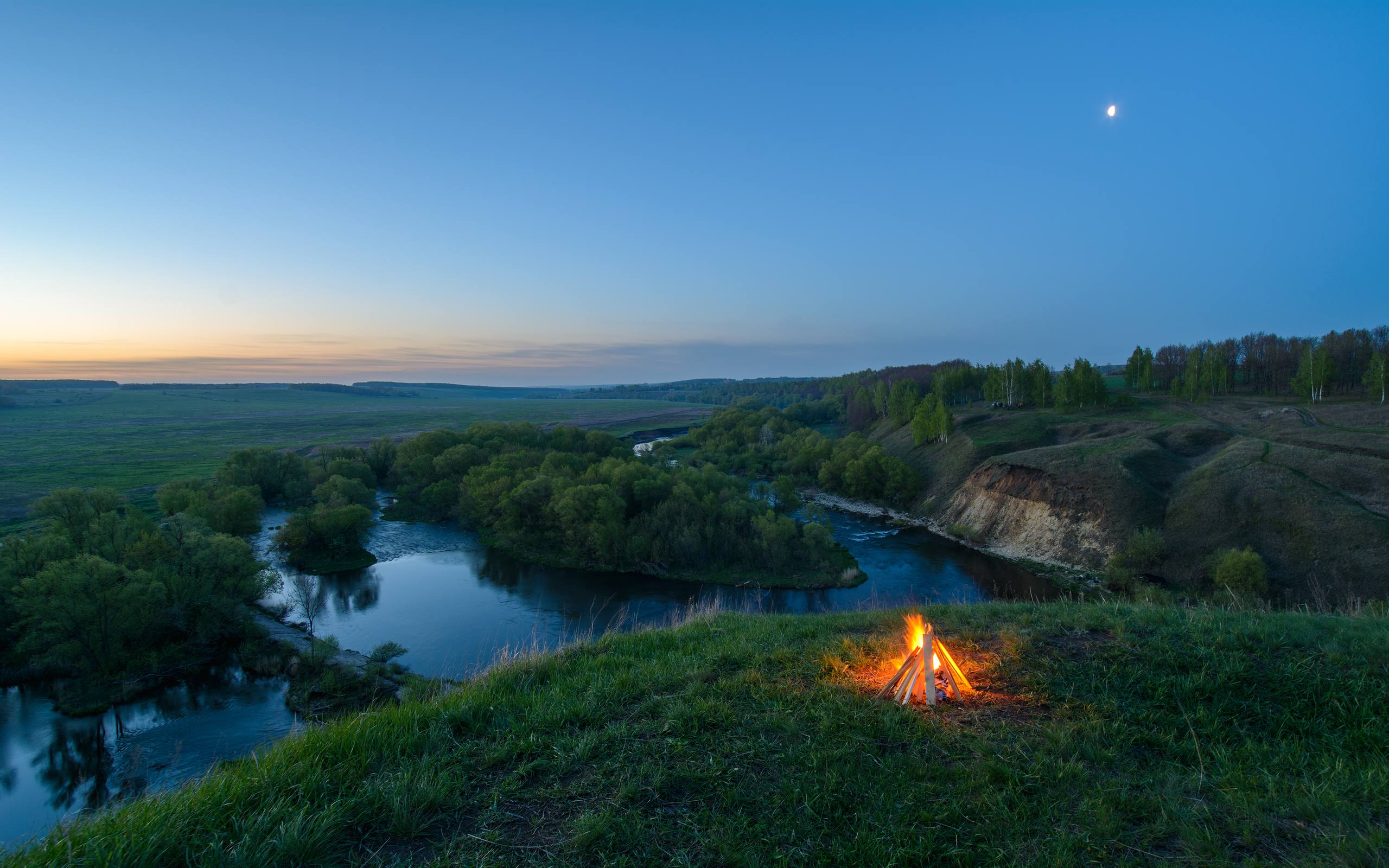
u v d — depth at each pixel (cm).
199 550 3584
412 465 8150
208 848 466
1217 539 4634
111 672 2869
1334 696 720
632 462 6875
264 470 7644
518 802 555
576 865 468
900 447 9550
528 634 3666
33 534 4097
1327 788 549
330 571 5031
